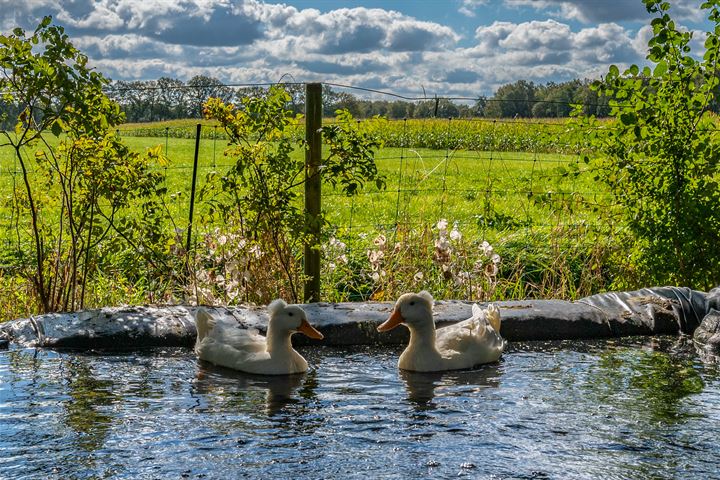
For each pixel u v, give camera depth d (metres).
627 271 10.92
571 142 10.83
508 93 55.47
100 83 8.91
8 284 10.24
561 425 5.89
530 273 11.63
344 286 10.96
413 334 7.69
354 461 5.12
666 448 5.43
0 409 6.03
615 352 8.41
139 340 8.27
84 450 5.23
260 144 9.63
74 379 6.94
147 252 9.85
